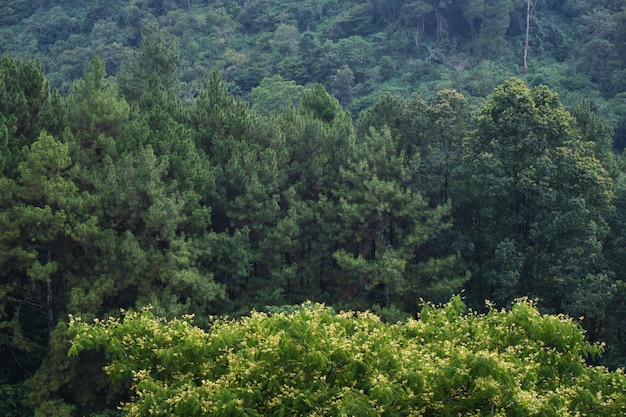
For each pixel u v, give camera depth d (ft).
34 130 103.86
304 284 114.32
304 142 119.85
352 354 40.27
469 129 119.55
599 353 46.29
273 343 40.40
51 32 390.42
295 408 38.52
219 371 43.70
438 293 106.11
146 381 42.11
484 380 37.27
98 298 92.07
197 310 98.43
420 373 39.22
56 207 96.58
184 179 105.19
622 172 143.02
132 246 94.73
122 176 98.48
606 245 116.88
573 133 116.37
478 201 115.24
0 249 91.97
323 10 399.24
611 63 272.72
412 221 110.83
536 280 107.04
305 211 111.24
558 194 108.06
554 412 37.17
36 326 104.22
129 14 392.06
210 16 395.34
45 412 88.74
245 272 103.96
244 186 109.40
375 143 114.01
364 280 109.40
